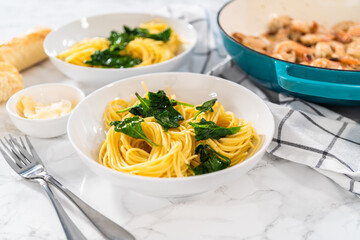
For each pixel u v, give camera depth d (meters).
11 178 1.12
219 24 1.50
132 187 0.94
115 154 1.10
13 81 1.38
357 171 1.03
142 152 1.11
